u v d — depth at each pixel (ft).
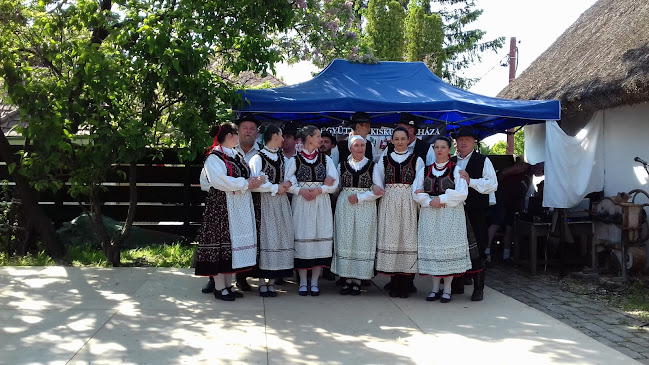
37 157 21.76
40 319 15.39
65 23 21.39
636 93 22.07
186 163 30.91
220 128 17.35
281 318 16.19
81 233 28.78
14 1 21.81
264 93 23.22
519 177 27.07
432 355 13.44
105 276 20.58
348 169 18.61
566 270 25.96
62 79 21.48
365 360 13.02
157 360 12.65
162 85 21.26
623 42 26.32
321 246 18.54
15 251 26.58
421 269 18.16
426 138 27.91
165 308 16.83
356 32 28.12
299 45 27.14
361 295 19.24
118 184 30.60
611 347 15.46
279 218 18.24
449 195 17.53
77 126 22.31
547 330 15.56
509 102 23.50
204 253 17.33
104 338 13.99
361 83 25.22
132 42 21.33
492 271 26.16
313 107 22.11
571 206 25.27
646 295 21.31
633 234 23.00
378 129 26.96
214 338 14.24
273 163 18.19
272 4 23.04
